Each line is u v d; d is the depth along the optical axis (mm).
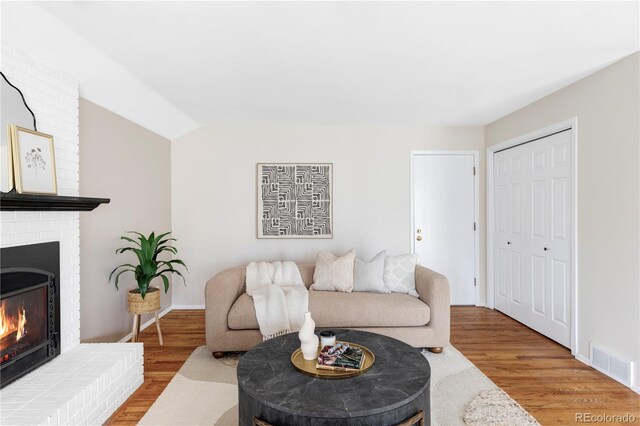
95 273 2707
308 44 2096
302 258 4125
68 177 2256
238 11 1736
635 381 2201
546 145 3098
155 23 1847
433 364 2570
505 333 3230
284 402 1359
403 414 1375
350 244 4129
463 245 4164
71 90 2285
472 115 3695
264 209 4094
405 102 3248
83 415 1733
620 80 2322
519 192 3504
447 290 2725
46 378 1846
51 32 1891
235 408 2012
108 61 2303
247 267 3238
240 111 3502
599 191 2500
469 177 4160
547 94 3029
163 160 3891
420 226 4164
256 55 2242
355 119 3822
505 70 2506
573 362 2623
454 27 1904
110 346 2270
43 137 1980
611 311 2400
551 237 3035
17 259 1825
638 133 2193
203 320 3627
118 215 3027
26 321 1894
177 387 2244
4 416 1521
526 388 2236
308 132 4109
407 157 4141
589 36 2008
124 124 3121
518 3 1685
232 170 4098
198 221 4094
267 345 1938
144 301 2811
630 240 2252
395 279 3105
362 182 4129
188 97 3062
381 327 2719
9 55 1824
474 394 2152
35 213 1962
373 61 2344
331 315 2709
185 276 4090
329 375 1558
